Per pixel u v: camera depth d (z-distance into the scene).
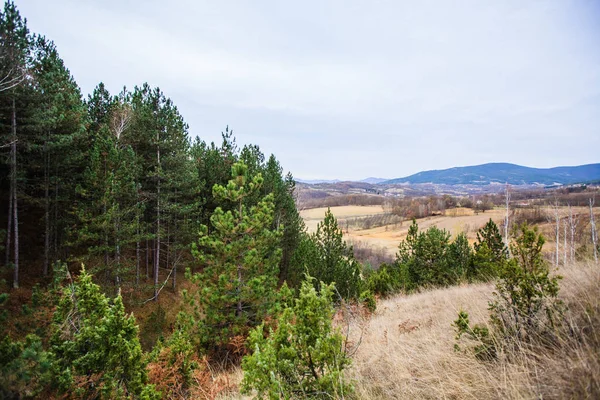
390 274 18.50
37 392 3.68
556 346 2.95
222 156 25.59
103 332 5.12
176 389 6.03
